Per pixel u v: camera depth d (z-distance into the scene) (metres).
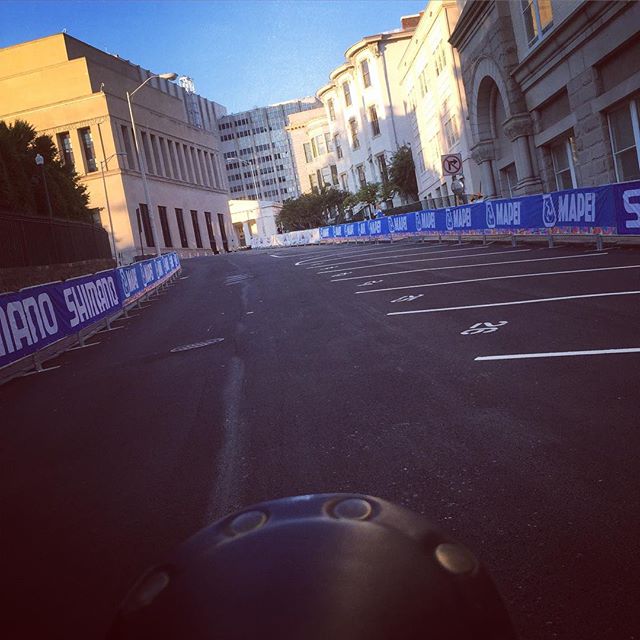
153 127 85.62
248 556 0.68
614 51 15.27
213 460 3.95
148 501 3.45
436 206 39.59
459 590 0.65
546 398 4.22
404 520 0.78
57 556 2.93
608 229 12.10
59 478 4.11
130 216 73.94
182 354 8.28
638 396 3.98
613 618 1.91
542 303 7.80
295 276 17.97
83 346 11.37
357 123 63.91
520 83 20.81
